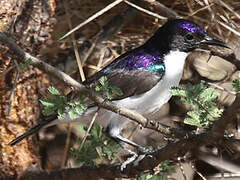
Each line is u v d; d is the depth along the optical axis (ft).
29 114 37.99
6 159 37.17
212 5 41.70
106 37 44.11
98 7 43.73
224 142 25.82
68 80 27.22
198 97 26.09
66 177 34.53
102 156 36.63
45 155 43.45
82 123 38.99
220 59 44.21
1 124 37.45
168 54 37.11
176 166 40.57
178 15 42.75
